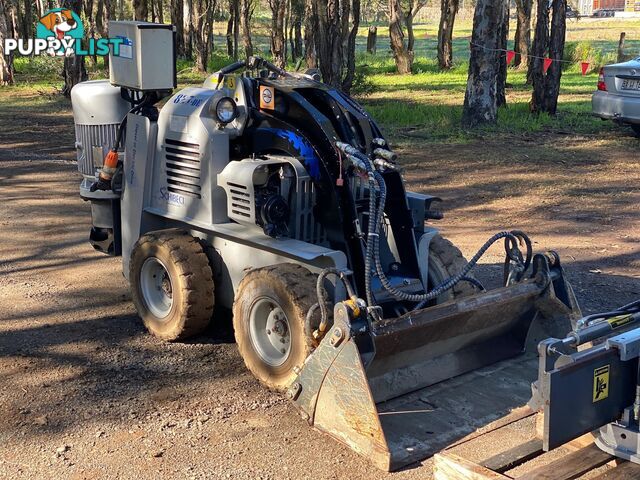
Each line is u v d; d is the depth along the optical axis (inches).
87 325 250.2
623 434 151.4
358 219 204.1
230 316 255.1
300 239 210.5
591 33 2455.7
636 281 289.7
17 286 286.8
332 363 174.7
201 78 1255.5
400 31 1406.3
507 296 200.4
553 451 170.9
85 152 271.3
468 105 637.9
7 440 181.9
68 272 303.3
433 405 191.9
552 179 454.9
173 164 233.3
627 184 441.4
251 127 223.5
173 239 228.5
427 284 225.3
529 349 220.5
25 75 1327.5
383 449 167.5
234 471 169.0
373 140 214.4
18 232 357.7
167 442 181.0
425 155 530.6
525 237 216.4
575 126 639.8
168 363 222.4
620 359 146.4
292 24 1697.8
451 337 198.5
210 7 1722.4
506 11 715.4
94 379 212.4
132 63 245.8
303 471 168.7
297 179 206.2
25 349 231.6
